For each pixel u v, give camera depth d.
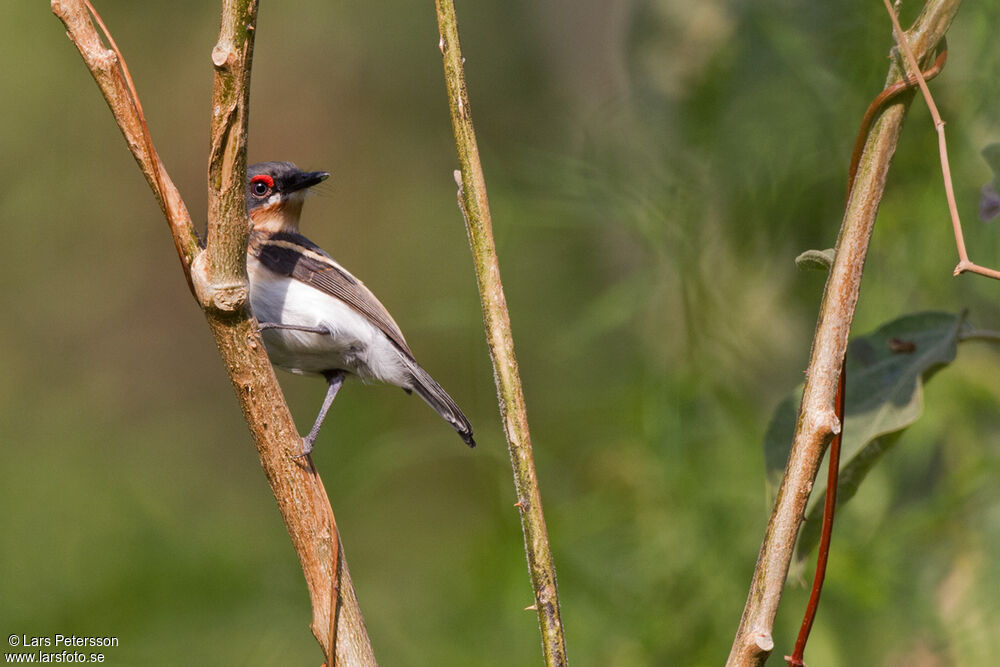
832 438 4.43
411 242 20.67
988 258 8.34
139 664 13.62
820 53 9.43
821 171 9.34
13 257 21.16
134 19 21.58
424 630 12.38
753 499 9.45
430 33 21.75
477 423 11.70
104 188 21.55
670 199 9.91
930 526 8.59
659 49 10.79
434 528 15.92
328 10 22.28
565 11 17.47
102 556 16.09
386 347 8.48
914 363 5.81
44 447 19.80
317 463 14.94
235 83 4.54
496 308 4.88
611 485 10.38
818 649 8.80
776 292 9.71
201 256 4.93
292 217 9.71
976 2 8.31
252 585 14.47
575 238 14.09
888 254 8.83
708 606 9.35
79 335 21.20
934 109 4.50
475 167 4.90
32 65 21.02
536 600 4.83
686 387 9.69
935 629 8.43
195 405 21.16
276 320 8.29
